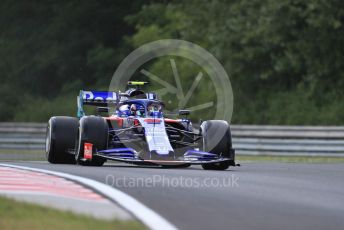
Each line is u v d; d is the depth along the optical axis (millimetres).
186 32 99938
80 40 119812
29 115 110000
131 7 122125
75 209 20703
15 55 122625
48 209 19984
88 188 25234
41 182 26766
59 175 29438
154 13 112062
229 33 92625
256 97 89750
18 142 74125
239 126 71375
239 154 67188
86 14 121188
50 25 123062
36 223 18031
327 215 21125
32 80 119938
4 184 25969
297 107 84875
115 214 19812
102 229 17422
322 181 30578
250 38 90688
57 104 110750
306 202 23547
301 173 35281
